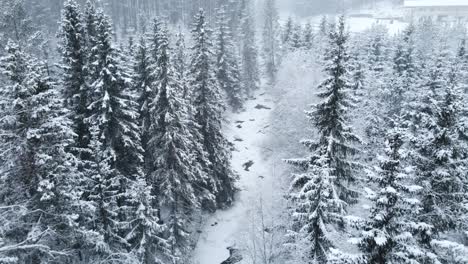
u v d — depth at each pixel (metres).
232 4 75.94
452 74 27.97
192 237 27.12
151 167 24.03
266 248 22.25
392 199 9.52
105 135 19.25
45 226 13.84
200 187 25.94
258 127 47.56
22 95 13.31
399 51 37.78
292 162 16.91
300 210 16.48
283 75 43.69
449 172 13.28
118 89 19.62
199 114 28.11
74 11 19.11
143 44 23.92
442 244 9.45
